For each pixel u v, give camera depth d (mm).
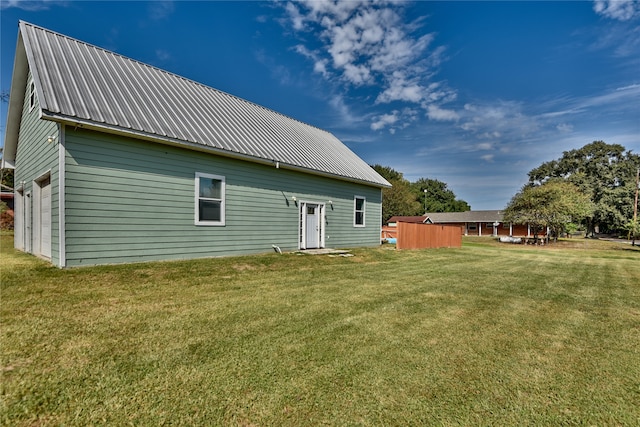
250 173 9383
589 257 14336
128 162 6887
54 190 6359
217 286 5504
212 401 2102
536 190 25781
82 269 5965
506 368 2695
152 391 2193
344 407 2080
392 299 4949
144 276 5832
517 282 6809
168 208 7543
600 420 2031
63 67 7129
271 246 10016
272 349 2936
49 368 2453
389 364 2703
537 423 1983
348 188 13156
